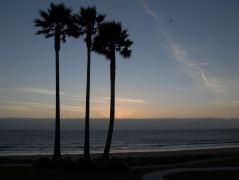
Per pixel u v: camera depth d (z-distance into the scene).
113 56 32.25
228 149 68.25
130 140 141.88
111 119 31.62
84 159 29.06
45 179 22.28
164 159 36.88
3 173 25.19
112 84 32.00
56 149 29.77
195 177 23.36
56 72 30.81
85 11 31.22
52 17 31.06
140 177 23.34
